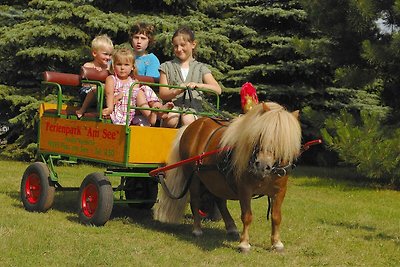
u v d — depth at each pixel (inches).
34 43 643.5
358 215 392.5
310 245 285.4
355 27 525.7
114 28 631.2
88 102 323.3
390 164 455.2
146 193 358.6
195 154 279.3
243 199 247.9
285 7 762.8
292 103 755.4
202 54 660.7
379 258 267.7
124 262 233.8
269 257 254.5
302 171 679.7
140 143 291.6
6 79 687.1
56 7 641.6
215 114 320.5
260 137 226.8
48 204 330.0
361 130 490.3
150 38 354.9
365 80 556.7
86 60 644.1
